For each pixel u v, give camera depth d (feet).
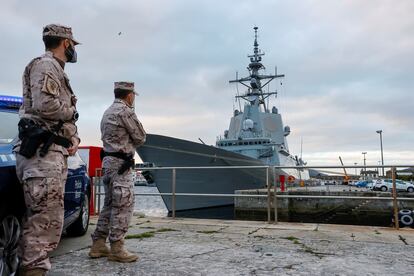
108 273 11.69
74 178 15.72
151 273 11.74
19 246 9.19
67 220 15.01
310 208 70.54
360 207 69.77
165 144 58.75
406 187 103.40
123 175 12.94
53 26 9.45
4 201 9.32
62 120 9.07
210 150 62.18
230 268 12.41
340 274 11.82
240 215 63.31
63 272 11.78
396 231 20.12
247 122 87.20
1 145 10.68
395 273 11.96
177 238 17.97
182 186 59.67
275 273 11.87
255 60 96.53
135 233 19.34
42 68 8.74
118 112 12.88
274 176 23.62
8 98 13.46
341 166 22.44
